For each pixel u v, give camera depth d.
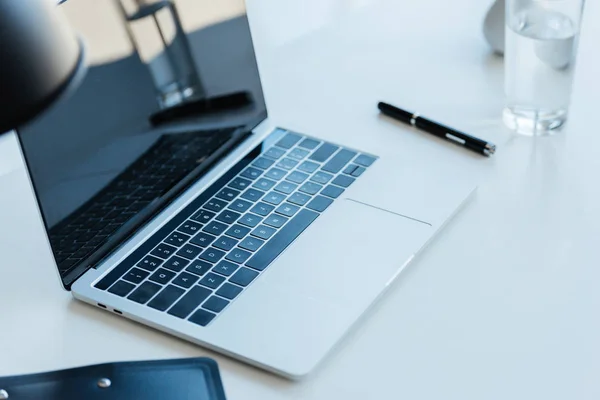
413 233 0.94
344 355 0.82
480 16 1.36
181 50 1.02
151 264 0.92
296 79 1.25
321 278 0.89
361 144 1.10
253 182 1.04
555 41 1.03
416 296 0.88
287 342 0.82
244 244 0.94
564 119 1.10
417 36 1.32
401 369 0.81
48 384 0.80
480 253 0.93
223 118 1.08
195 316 0.86
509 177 1.03
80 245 0.92
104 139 0.94
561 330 0.83
